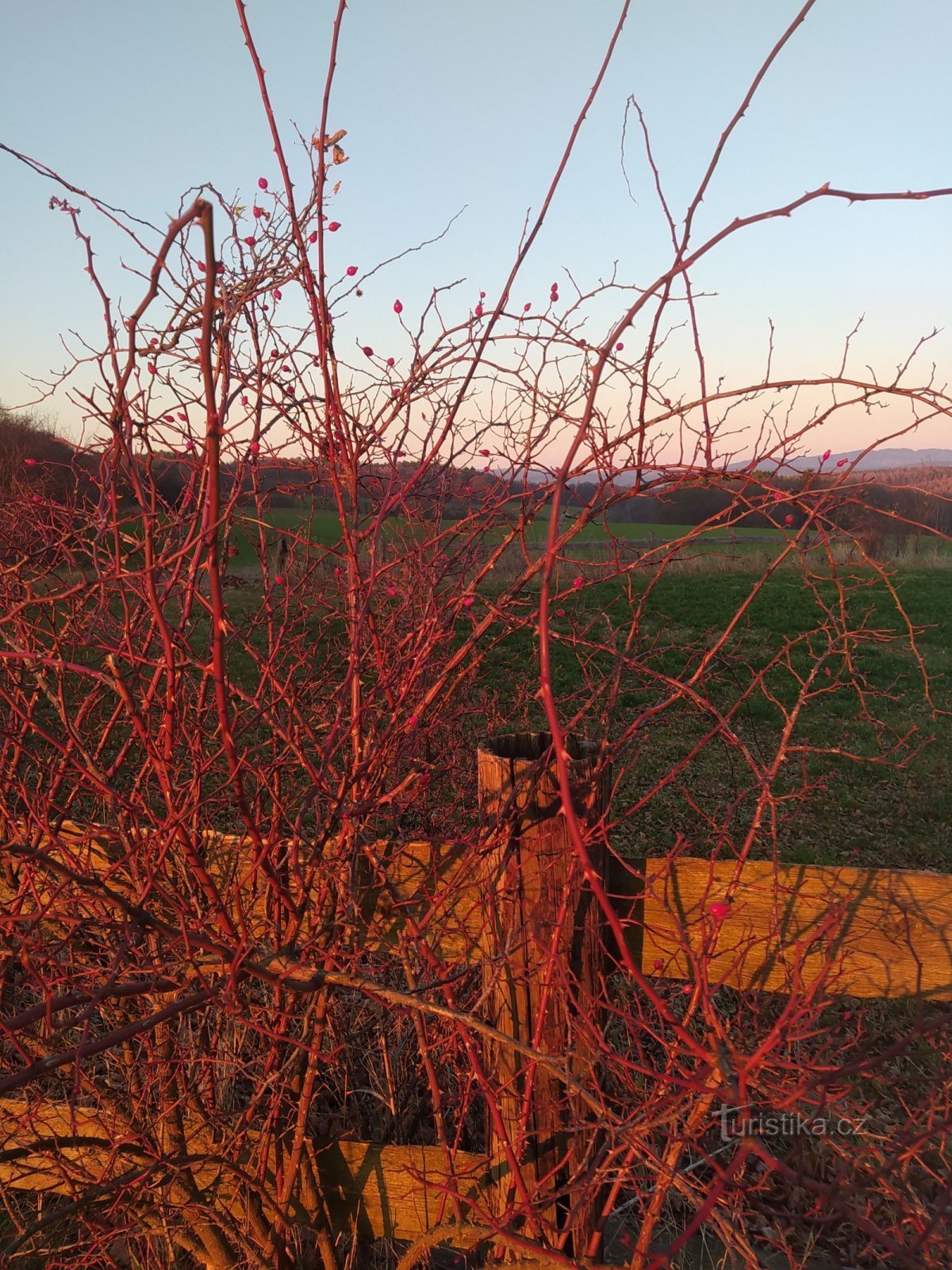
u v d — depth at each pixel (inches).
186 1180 76.4
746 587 583.2
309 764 66.5
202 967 60.9
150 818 61.9
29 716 78.6
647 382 61.7
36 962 69.8
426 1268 83.0
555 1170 61.0
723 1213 66.1
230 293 62.3
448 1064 90.1
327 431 62.7
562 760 34.6
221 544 69.2
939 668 439.5
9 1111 81.7
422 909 76.9
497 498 76.7
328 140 62.0
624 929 72.5
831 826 237.5
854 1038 68.2
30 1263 85.6
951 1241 41.9
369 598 67.1
